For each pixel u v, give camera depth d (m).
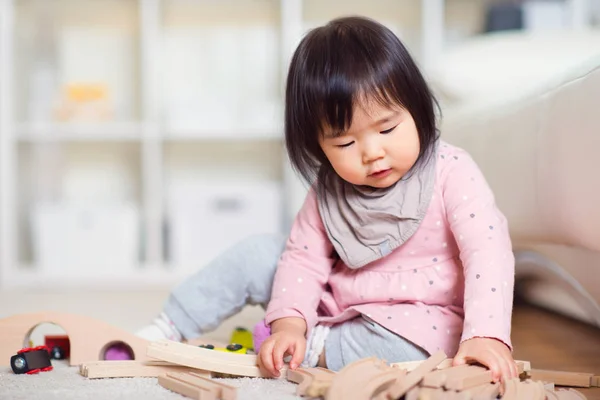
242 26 2.43
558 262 1.13
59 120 2.29
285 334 0.79
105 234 2.24
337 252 0.88
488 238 0.79
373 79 0.78
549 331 1.20
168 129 2.30
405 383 0.62
